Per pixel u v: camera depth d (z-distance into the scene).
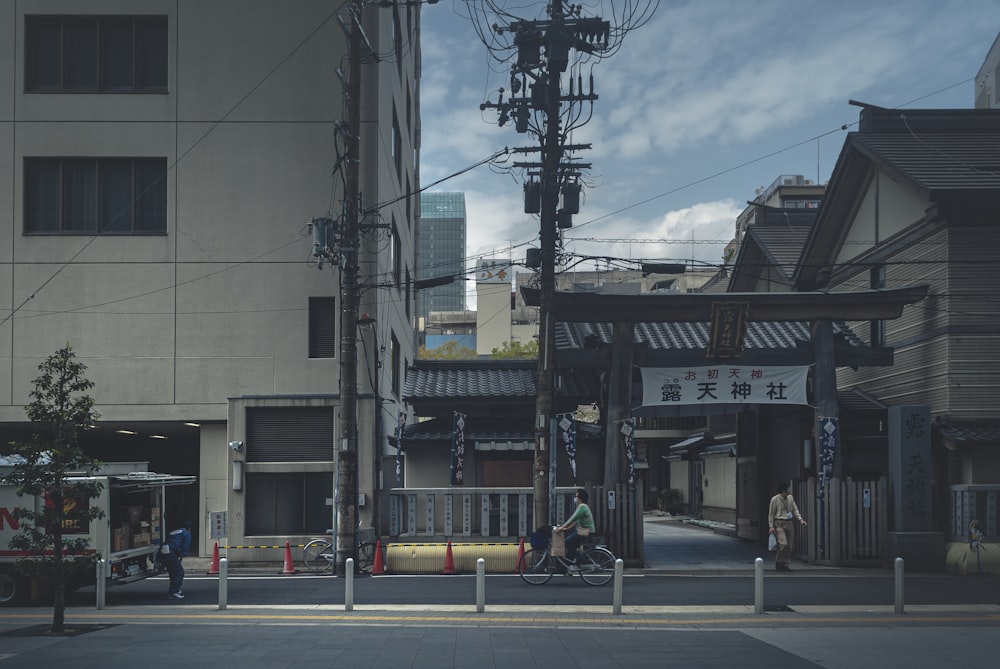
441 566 20.92
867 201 26.64
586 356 22.84
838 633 12.63
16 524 16.50
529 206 21.62
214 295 24.70
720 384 22.73
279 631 12.73
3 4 25.06
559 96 21.12
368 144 24.92
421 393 25.95
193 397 24.47
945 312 22.23
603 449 25.97
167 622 13.75
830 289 29.25
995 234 22.25
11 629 13.21
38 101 24.97
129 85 25.27
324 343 24.72
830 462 22.28
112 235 24.77
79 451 13.56
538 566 18.08
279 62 25.20
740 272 36.41
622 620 13.67
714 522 37.22
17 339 24.53
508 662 10.49
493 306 91.88
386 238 27.34
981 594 16.98
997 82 43.25
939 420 21.89
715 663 10.45
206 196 24.92
